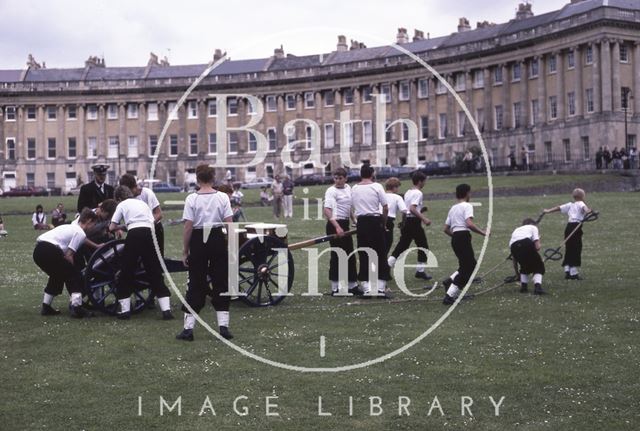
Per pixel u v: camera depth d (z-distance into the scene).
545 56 85.94
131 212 15.84
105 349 13.50
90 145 112.06
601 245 28.08
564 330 14.56
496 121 91.12
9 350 13.50
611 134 78.94
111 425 10.05
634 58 81.38
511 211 42.41
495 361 12.59
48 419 10.24
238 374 12.12
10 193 95.50
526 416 10.20
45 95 111.62
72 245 16.09
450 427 9.88
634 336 13.98
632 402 10.59
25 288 20.53
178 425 10.05
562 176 62.38
